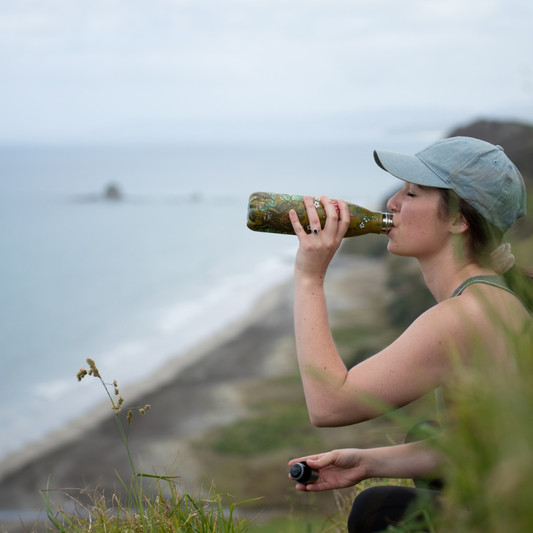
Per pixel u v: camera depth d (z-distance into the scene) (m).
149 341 35.78
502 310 1.71
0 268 65.44
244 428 19.61
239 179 199.75
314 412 1.80
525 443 0.94
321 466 2.08
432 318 1.75
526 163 16.70
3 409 26.50
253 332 34.00
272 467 15.84
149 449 19.36
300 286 2.00
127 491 2.18
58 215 111.19
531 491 0.88
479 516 1.07
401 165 1.96
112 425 22.31
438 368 1.72
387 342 27.44
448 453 1.14
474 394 1.17
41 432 22.84
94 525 2.10
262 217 2.11
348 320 31.89
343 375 1.81
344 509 2.70
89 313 45.81
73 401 26.39
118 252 73.81
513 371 1.23
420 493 1.80
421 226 1.96
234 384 25.23
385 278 39.03
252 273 56.62
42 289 55.25
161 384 26.59
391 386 1.74
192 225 97.44
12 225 97.62
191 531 2.02
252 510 11.80
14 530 13.86
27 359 35.28
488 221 1.88
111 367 31.06
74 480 18.02
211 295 47.97
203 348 31.81
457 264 1.94
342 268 46.78
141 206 127.19
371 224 2.06
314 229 2.01
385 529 1.79
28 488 17.94
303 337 1.90
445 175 1.90
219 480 15.34
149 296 50.09
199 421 21.23
